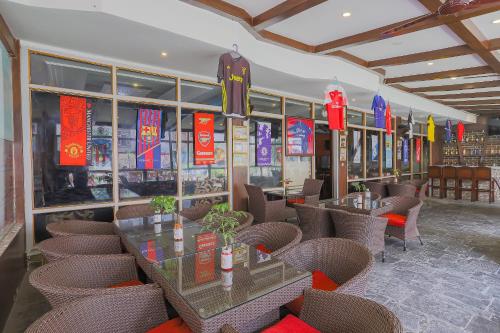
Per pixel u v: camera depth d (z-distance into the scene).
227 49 4.14
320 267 2.43
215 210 2.72
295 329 1.67
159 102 5.01
